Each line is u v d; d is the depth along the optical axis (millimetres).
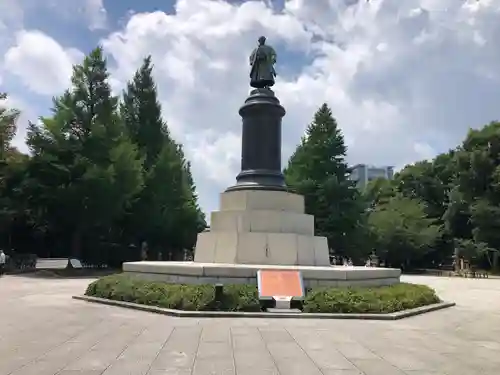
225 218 16359
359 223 44688
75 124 35438
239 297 12156
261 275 12867
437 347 8648
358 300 12383
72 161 33594
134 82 49688
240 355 7594
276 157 17625
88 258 39688
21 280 25547
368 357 7688
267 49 18406
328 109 47125
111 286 14789
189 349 7977
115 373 6461
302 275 13312
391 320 11852
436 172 65062
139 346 8195
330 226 43219
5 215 36375
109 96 36656
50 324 10477
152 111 49312
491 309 15023
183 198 47500
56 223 34969
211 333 9406
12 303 14445
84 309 13000
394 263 54438
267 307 12477
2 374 6391
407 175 66312
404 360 7559
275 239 15375
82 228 35188
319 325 10672
